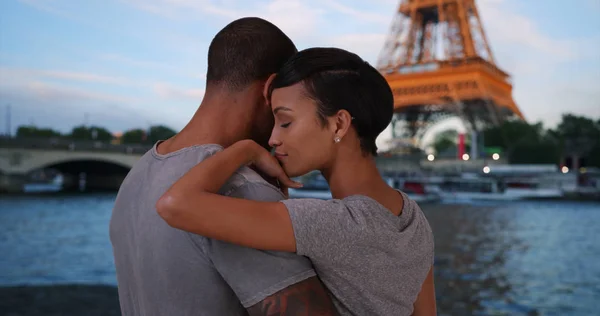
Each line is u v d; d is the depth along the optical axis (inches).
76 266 704.4
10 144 2183.8
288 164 52.6
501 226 1289.4
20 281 579.2
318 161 52.6
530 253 866.1
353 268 47.7
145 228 49.0
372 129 53.4
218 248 45.6
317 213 45.8
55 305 311.4
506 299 521.7
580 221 1435.8
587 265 746.8
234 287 45.8
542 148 2810.0
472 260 785.6
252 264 45.2
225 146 56.4
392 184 2215.8
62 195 2471.7
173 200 42.6
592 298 532.4
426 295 58.7
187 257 46.5
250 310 45.5
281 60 58.1
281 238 44.1
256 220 43.4
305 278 46.7
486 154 3090.6
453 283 598.9
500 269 706.2
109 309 304.8
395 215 51.6
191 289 46.5
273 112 53.9
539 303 510.6
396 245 49.3
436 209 1820.9
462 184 2335.1
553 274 670.5
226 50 56.4
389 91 54.4
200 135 54.9
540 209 1863.9
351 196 50.6
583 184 2391.7
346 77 50.9
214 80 57.2
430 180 2358.5
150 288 48.1
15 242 968.3
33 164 2223.2
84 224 1301.7
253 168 54.8
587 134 3147.1
